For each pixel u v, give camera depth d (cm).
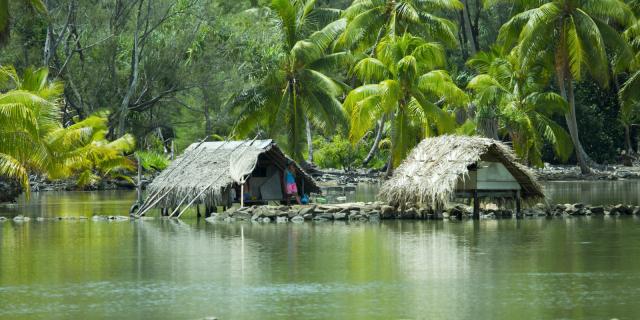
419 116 8062
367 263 3189
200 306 2489
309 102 8938
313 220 4866
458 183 4794
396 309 2425
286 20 8956
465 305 2466
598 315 2334
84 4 8781
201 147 5350
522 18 8850
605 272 2972
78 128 6075
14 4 7906
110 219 5056
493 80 8956
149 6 8975
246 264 3195
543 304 2470
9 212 5647
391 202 4891
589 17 8481
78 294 2667
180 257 3384
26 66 8538
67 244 3816
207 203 4966
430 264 3161
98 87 8981
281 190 5272
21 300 2588
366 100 8044
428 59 8325
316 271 3030
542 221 4672
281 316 2364
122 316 2381
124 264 3222
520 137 9069
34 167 5609
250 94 8988
